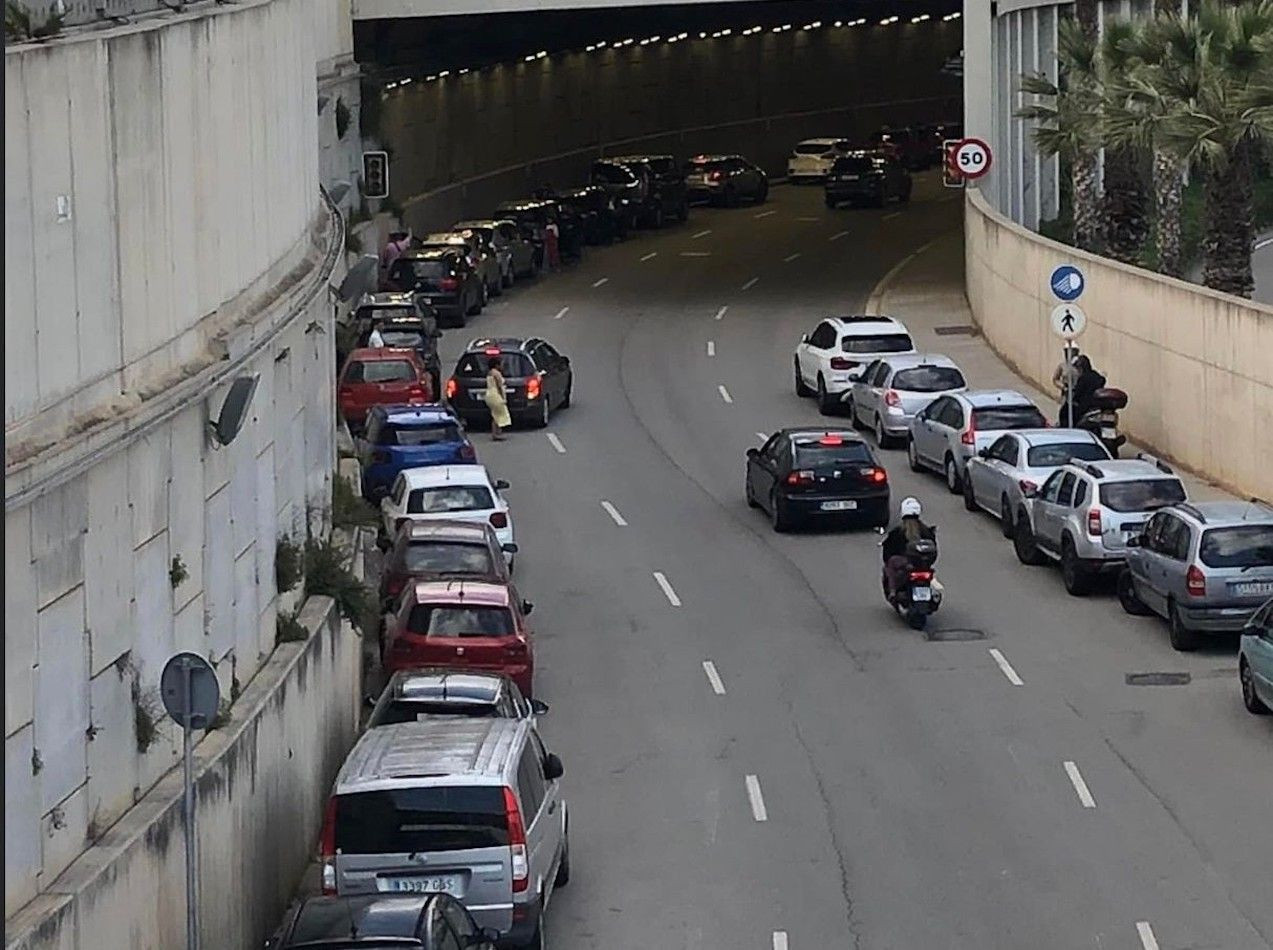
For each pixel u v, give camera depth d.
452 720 33.69
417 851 30.02
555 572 57.09
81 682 26.72
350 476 54.72
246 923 31.77
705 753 42.38
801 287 104.31
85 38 27.78
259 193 38.91
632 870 36.22
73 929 24.86
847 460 60.53
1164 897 34.28
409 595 43.84
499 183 125.00
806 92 159.25
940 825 37.97
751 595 54.44
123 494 28.45
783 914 33.97
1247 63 68.31
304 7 47.00
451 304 95.56
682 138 148.25
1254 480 60.28
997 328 84.62
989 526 60.94
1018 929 33.06
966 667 47.69
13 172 24.91
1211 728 42.91
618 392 82.00
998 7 97.62
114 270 28.62
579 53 136.88
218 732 31.78
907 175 136.62
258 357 36.66
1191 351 64.50
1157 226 82.56
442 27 112.56
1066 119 83.00
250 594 35.41
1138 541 50.62
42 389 25.91
